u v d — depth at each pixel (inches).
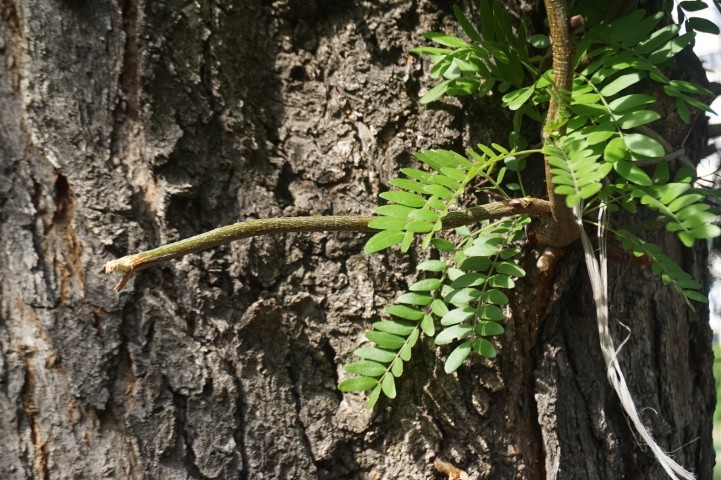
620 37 41.7
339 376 42.0
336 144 42.4
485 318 40.2
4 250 40.1
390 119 42.6
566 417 43.3
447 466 41.9
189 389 40.8
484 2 41.6
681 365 47.0
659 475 45.0
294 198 42.1
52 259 40.3
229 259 41.2
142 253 38.6
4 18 40.2
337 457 41.9
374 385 40.4
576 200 36.0
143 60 40.6
